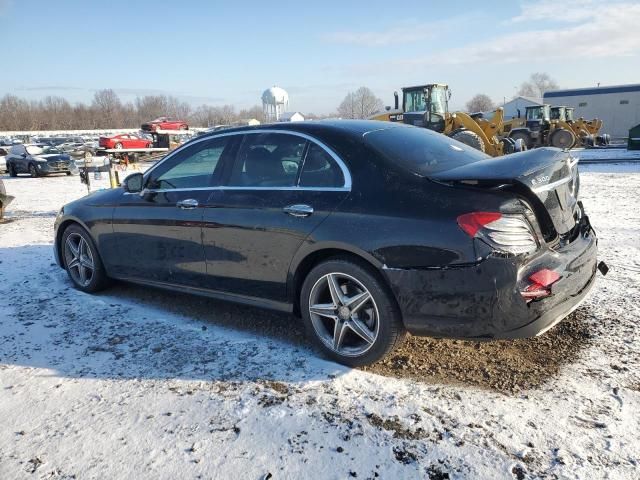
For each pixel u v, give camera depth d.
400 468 2.37
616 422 2.65
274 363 3.41
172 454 2.50
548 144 23.88
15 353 3.62
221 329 4.01
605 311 4.06
